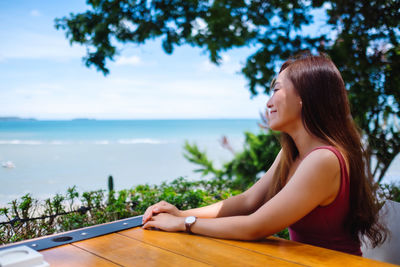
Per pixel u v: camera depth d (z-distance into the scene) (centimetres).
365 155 144
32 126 7288
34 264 93
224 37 505
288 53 460
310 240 146
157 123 8162
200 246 120
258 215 127
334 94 139
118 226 144
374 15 410
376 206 151
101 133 5759
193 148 819
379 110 398
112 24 516
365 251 162
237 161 698
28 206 276
